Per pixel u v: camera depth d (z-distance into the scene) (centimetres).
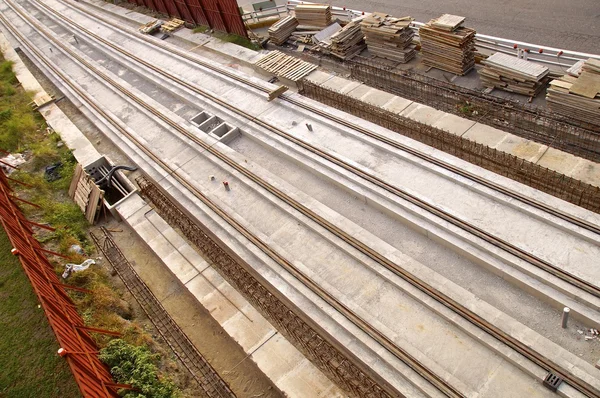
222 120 2022
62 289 1437
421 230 1397
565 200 1377
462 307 1174
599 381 985
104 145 2177
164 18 3212
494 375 1082
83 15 3466
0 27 3816
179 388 1246
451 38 1850
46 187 1988
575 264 1181
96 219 1811
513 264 1218
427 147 1562
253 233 1519
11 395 1294
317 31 2427
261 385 1252
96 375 1113
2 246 1736
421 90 1881
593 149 1492
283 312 1318
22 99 2662
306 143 1725
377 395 1096
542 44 1988
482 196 1393
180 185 1789
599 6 2066
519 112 1633
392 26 2047
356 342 1209
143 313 1467
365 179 1541
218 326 1396
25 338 1420
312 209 1514
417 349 1151
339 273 1367
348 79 2056
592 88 1473
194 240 1591
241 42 2580
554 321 1151
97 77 2616
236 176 1720
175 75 2375
